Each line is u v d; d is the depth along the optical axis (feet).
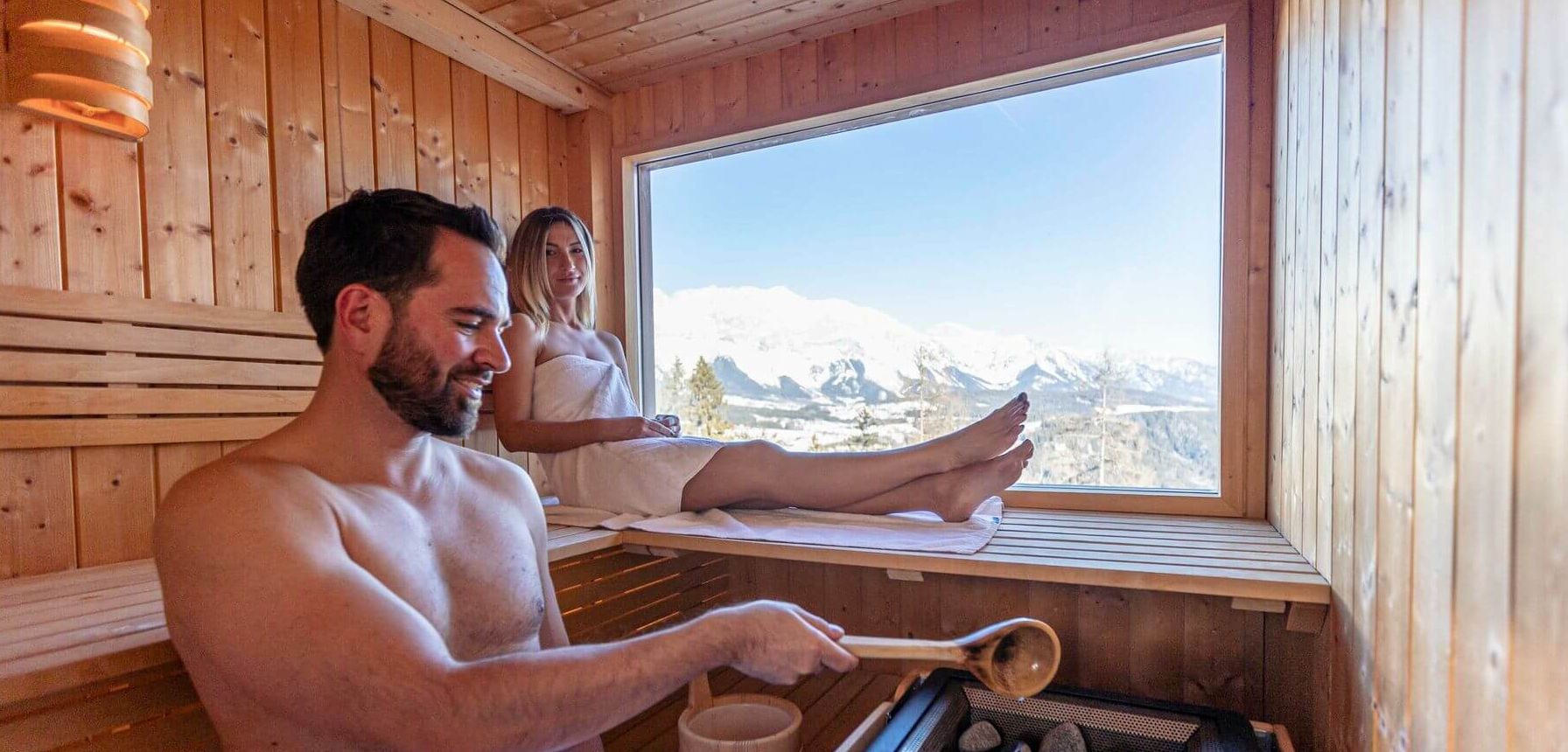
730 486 5.84
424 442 3.23
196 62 5.24
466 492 3.38
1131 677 5.25
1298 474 4.69
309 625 2.22
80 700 2.92
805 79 7.68
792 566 6.87
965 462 5.53
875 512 5.81
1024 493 6.62
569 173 8.65
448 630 3.01
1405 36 2.76
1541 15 1.80
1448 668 2.37
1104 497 6.36
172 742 3.23
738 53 7.89
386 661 2.19
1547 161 1.77
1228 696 4.93
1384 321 3.00
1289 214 5.04
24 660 2.81
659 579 6.40
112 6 4.47
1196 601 5.03
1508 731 1.97
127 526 4.81
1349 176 3.50
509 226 7.86
